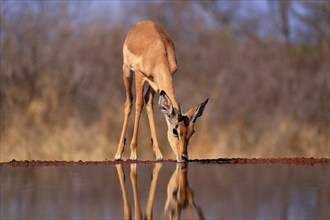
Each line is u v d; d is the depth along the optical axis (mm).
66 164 12914
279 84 26469
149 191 9664
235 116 24219
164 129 20922
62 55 27000
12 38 27000
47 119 22469
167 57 13914
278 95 26141
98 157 19359
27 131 21234
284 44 30078
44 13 28844
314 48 30953
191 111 12828
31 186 10094
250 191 9445
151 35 14070
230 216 8039
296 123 23516
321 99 25656
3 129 22078
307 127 23109
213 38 29641
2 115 23188
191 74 27125
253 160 13352
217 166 12234
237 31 33438
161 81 13453
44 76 25359
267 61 27984
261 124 23938
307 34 33188
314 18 33719
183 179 10562
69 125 21734
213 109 24516
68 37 27969
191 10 30891
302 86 26234
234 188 9742
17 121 21797
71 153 19750
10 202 8961
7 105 24000
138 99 13930
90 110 25047
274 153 20641
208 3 35000
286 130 22188
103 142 20359
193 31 29953
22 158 19328
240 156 19469
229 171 11500
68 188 9969
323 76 26422
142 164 12766
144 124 21047
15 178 10938
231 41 29750
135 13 31219
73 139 20422
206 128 21688
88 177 10992
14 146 20188
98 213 8359
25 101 24344
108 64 27109
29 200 9086
